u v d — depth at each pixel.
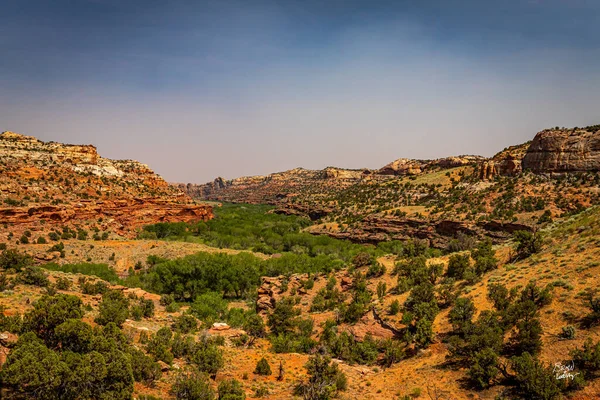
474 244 77.94
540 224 88.44
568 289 30.44
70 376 18.02
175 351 31.06
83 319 32.91
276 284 57.81
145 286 68.00
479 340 27.80
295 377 30.22
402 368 30.84
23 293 37.31
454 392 25.69
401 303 40.50
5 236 87.31
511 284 35.84
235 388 24.05
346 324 41.19
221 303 58.84
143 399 21.58
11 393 17.33
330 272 60.56
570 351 23.86
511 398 23.17
